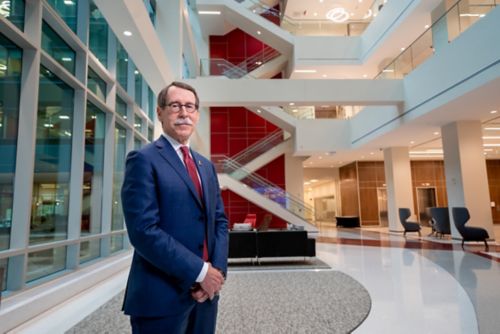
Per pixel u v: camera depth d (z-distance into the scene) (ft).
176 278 3.66
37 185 13.88
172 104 4.40
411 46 31.55
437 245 29.22
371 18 46.11
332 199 65.36
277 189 44.70
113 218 22.59
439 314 11.23
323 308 12.03
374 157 52.42
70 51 16.31
